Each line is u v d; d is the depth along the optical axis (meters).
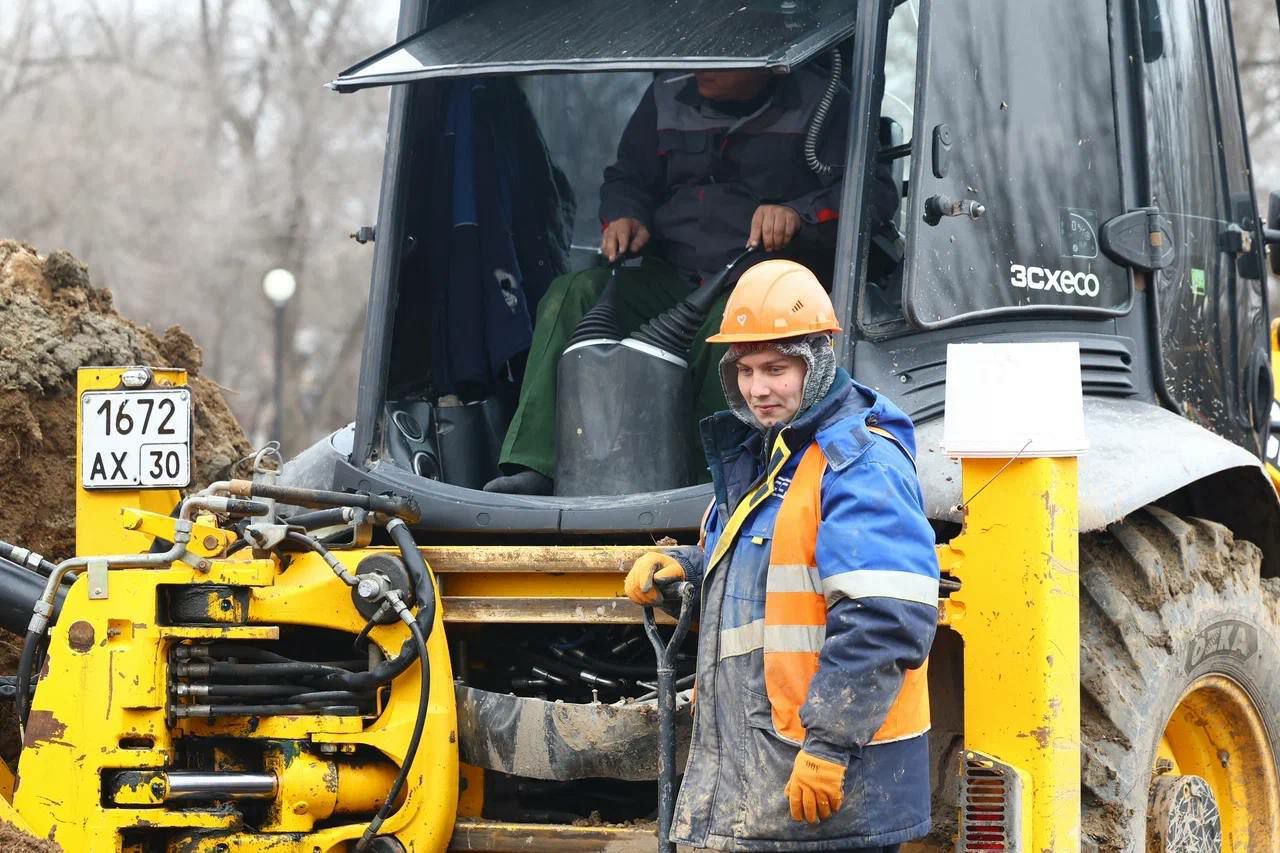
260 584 5.92
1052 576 5.54
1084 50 6.80
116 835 5.80
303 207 45.28
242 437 9.17
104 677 5.82
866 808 4.90
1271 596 7.04
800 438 5.12
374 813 6.07
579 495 6.54
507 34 6.70
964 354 5.63
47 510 7.82
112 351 8.20
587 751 5.87
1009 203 6.41
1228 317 7.54
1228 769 6.95
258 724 5.97
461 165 7.48
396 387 7.16
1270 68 35.38
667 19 6.44
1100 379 6.60
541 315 7.01
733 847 5.03
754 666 5.11
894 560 4.82
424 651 5.82
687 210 7.19
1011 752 5.55
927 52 6.18
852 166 6.08
